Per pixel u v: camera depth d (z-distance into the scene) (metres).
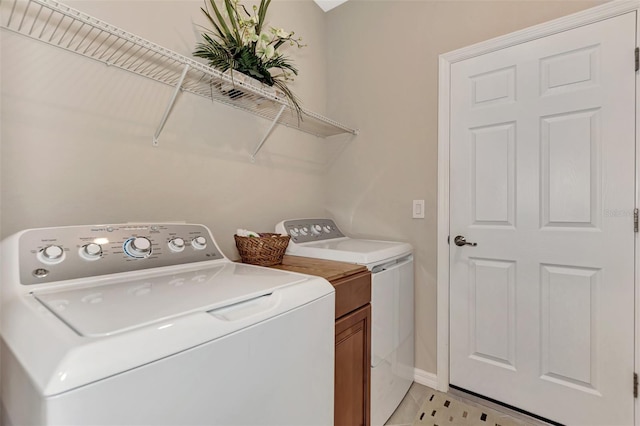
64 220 1.07
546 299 1.52
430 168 1.88
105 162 1.17
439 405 1.67
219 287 0.83
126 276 0.91
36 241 0.83
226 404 0.65
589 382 1.42
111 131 1.19
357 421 1.27
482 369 1.71
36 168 1.01
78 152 1.10
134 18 1.25
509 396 1.62
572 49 1.45
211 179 1.56
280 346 0.78
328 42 2.36
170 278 0.92
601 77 1.38
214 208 1.58
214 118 1.58
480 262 1.71
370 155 2.14
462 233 1.77
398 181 2.01
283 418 0.80
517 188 1.60
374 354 1.39
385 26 2.07
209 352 0.62
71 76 1.08
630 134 1.33
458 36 1.78
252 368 0.71
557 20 1.47
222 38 1.48
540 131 1.53
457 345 1.79
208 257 1.16
